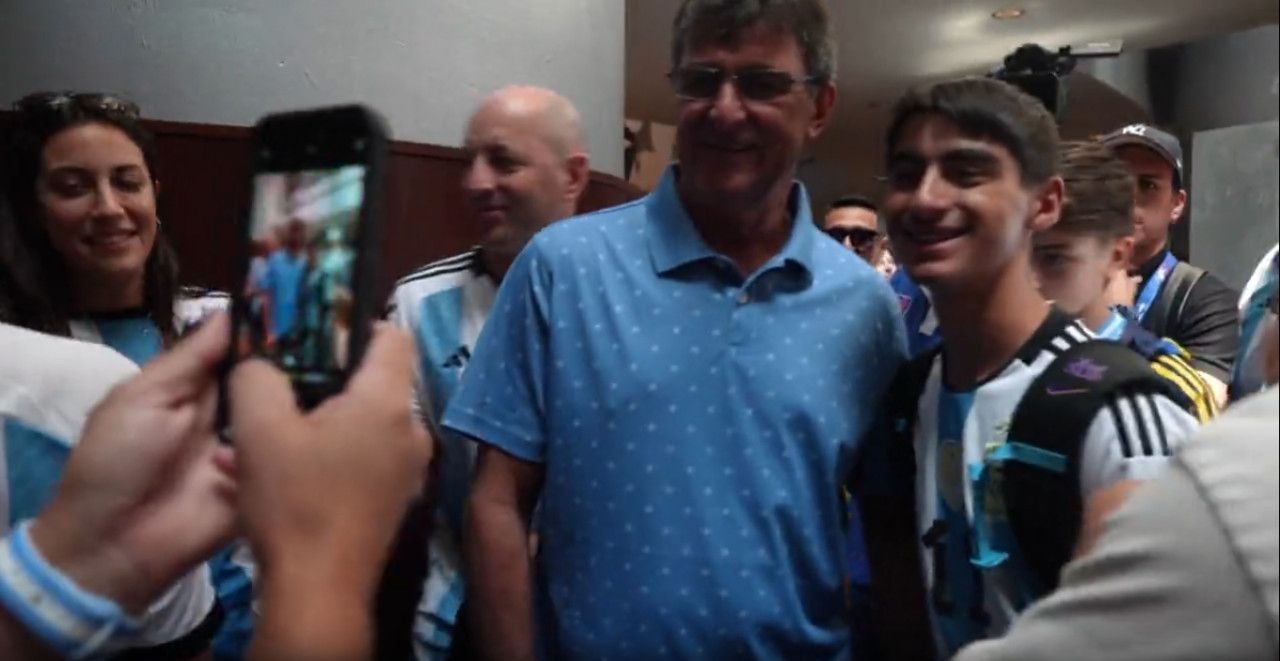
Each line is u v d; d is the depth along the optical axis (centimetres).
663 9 560
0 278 152
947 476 110
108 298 160
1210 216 230
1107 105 595
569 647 119
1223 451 51
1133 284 221
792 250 121
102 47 233
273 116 60
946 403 112
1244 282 223
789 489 115
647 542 115
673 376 117
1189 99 342
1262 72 313
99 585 55
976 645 61
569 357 121
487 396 125
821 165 849
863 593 128
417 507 166
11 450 78
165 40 234
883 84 747
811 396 117
